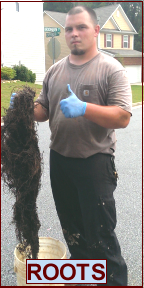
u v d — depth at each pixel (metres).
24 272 1.80
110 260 1.99
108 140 1.93
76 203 2.15
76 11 1.77
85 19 1.76
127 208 3.60
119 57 24.58
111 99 1.76
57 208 2.22
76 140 1.87
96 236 1.96
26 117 1.72
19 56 17.88
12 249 2.80
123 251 2.74
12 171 1.79
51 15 25.80
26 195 1.85
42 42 18.58
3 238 2.96
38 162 1.79
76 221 2.21
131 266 2.52
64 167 1.99
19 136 1.76
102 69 1.78
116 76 1.74
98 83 1.78
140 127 8.90
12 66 17.53
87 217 1.96
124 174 4.77
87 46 1.79
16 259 1.86
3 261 2.62
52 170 2.10
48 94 2.04
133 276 2.38
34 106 1.88
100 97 1.81
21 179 1.81
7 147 1.75
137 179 4.55
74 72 1.85
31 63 18.48
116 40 27.88
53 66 2.05
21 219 1.90
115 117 1.69
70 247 2.27
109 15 26.83
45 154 5.58
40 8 18.03
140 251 2.74
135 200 3.83
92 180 1.90
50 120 2.05
